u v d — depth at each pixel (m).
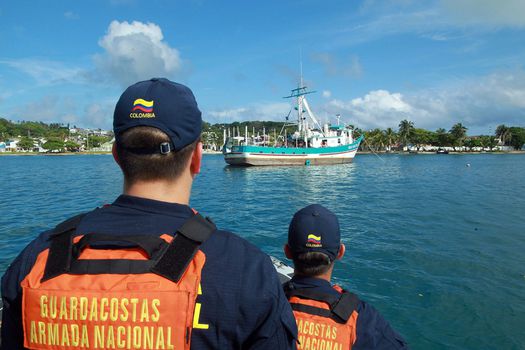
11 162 93.31
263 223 17.17
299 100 64.06
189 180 1.62
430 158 110.88
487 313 7.38
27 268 1.40
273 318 1.38
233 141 61.81
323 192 29.41
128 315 1.22
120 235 1.37
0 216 18.92
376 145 176.88
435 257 10.97
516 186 32.56
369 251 11.68
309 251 3.05
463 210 19.69
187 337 1.25
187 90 1.61
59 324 1.24
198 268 1.32
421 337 6.61
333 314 2.93
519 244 12.45
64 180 40.06
